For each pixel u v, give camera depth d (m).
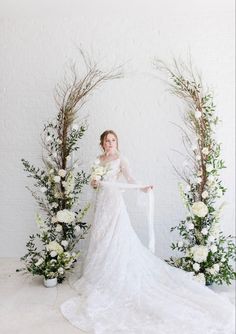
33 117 3.32
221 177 3.16
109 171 2.74
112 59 3.25
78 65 3.27
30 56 3.31
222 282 2.88
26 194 3.35
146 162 3.25
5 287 2.74
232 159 3.15
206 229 2.71
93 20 3.26
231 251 2.80
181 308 2.16
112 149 2.84
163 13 3.21
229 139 3.15
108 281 2.49
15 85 3.33
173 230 3.22
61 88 3.28
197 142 2.98
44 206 3.16
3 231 3.37
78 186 3.05
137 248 2.71
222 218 3.15
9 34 3.32
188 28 3.20
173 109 3.20
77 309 2.29
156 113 3.22
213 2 3.01
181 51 3.21
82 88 3.25
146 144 3.24
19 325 2.11
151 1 3.00
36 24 3.30
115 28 3.25
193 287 2.42
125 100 3.24
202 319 2.07
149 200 2.75
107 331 1.99
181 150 3.20
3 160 3.35
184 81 3.00
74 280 2.84
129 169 2.80
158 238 3.24
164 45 3.22
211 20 3.19
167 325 2.02
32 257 3.00
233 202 3.15
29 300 2.48
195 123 2.92
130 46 3.24
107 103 3.26
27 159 3.33
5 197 3.36
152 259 2.73
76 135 3.02
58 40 3.29
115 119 3.26
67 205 2.96
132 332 1.97
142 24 3.23
